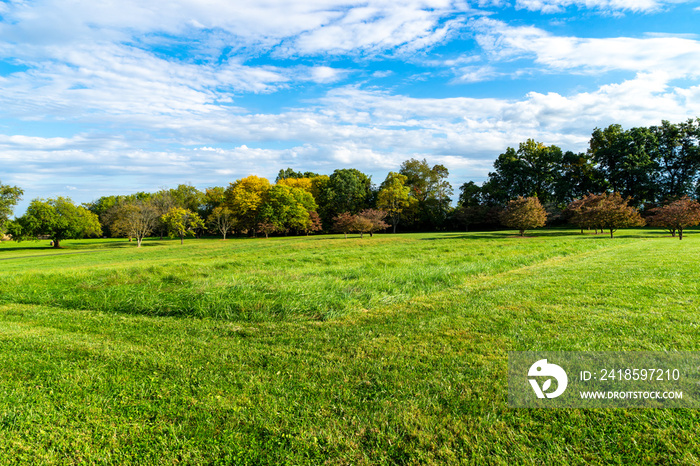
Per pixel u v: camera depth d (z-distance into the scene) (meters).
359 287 8.64
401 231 73.38
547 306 6.43
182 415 3.29
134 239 63.84
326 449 2.79
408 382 3.76
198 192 79.56
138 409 3.41
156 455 2.78
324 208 72.06
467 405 3.29
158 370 4.28
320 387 3.74
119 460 2.75
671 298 6.49
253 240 52.78
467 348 4.64
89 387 3.86
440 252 19.39
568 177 61.00
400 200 67.44
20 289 9.53
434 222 69.69
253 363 4.43
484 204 69.62
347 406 3.35
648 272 9.31
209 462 2.69
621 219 31.47
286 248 30.41
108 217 72.69
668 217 26.36
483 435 2.88
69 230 53.12
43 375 4.19
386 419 3.13
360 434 2.95
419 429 2.99
